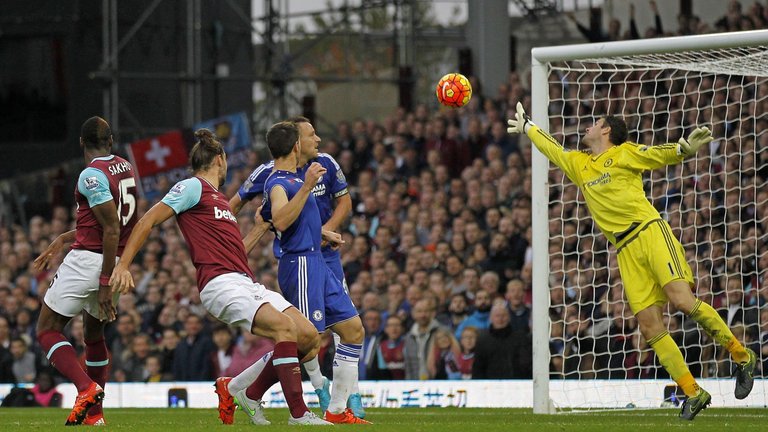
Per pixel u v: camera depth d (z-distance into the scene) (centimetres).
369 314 2905
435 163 3662
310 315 1648
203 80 4206
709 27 3772
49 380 2811
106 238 1569
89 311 1645
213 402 2642
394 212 3538
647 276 1750
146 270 3547
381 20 4528
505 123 3662
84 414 1565
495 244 3083
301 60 4541
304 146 1755
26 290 3466
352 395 1778
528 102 3700
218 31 4397
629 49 1988
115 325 3191
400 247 3316
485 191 3353
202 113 4353
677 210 2681
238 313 1507
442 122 3734
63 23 4359
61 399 2798
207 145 1559
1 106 4469
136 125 4128
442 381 2466
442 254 3128
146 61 4269
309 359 1628
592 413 2011
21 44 4425
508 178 3369
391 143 3900
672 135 3353
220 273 1518
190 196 1517
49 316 1619
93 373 1692
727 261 2683
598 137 1794
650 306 1750
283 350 1505
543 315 2022
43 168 4425
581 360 2638
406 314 2927
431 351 2811
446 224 3378
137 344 3055
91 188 1562
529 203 3161
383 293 3119
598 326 2680
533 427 1488
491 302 2853
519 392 2428
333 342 2862
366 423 1628
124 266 1495
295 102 4416
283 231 1662
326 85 4453
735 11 3712
